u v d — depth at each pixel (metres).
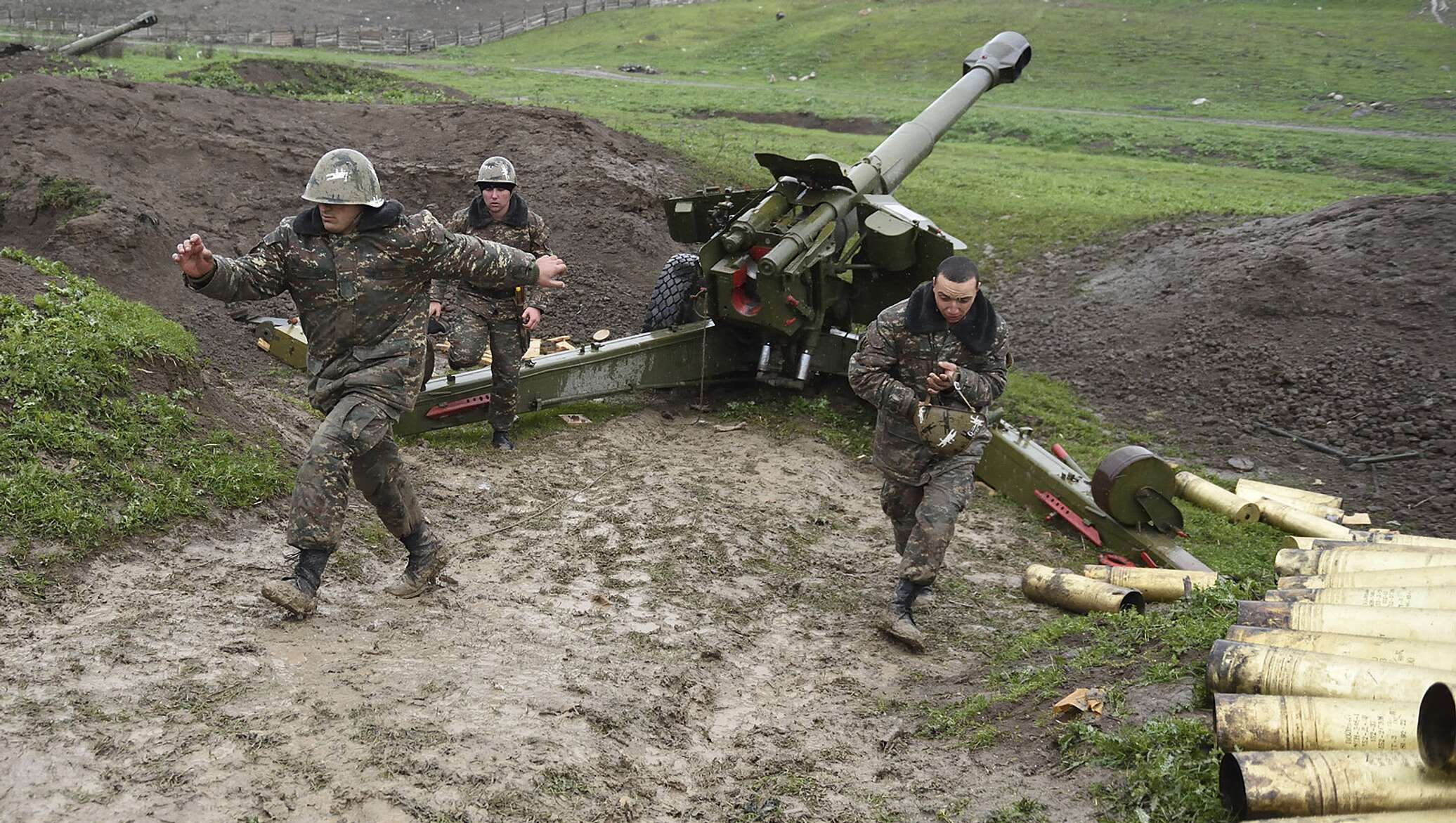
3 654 4.10
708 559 6.50
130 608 4.62
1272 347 11.22
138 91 13.58
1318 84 36.97
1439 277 11.55
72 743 3.63
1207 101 34.81
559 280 4.97
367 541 5.85
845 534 7.36
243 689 4.10
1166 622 5.20
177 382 6.52
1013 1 54.22
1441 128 30.19
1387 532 7.00
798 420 9.59
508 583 5.74
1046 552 7.61
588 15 61.59
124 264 10.38
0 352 5.73
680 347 9.46
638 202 14.10
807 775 4.25
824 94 35.97
